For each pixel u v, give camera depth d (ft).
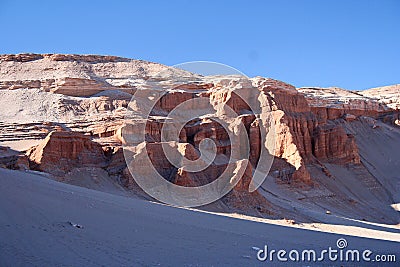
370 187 231.50
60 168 146.20
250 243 66.08
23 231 50.29
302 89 349.82
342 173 236.43
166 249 52.54
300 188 198.59
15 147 175.42
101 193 107.45
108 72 324.80
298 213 160.76
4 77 303.68
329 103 302.04
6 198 66.49
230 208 140.97
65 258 41.68
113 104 241.55
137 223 70.49
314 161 236.02
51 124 203.00
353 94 363.76
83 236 52.90
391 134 300.61
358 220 178.50
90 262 41.39
